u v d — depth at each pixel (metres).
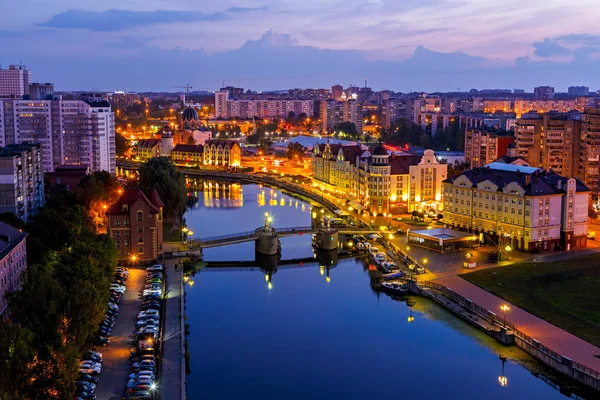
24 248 177.38
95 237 199.50
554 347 153.50
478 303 183.00
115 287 181.88
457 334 169.50
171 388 126.12
